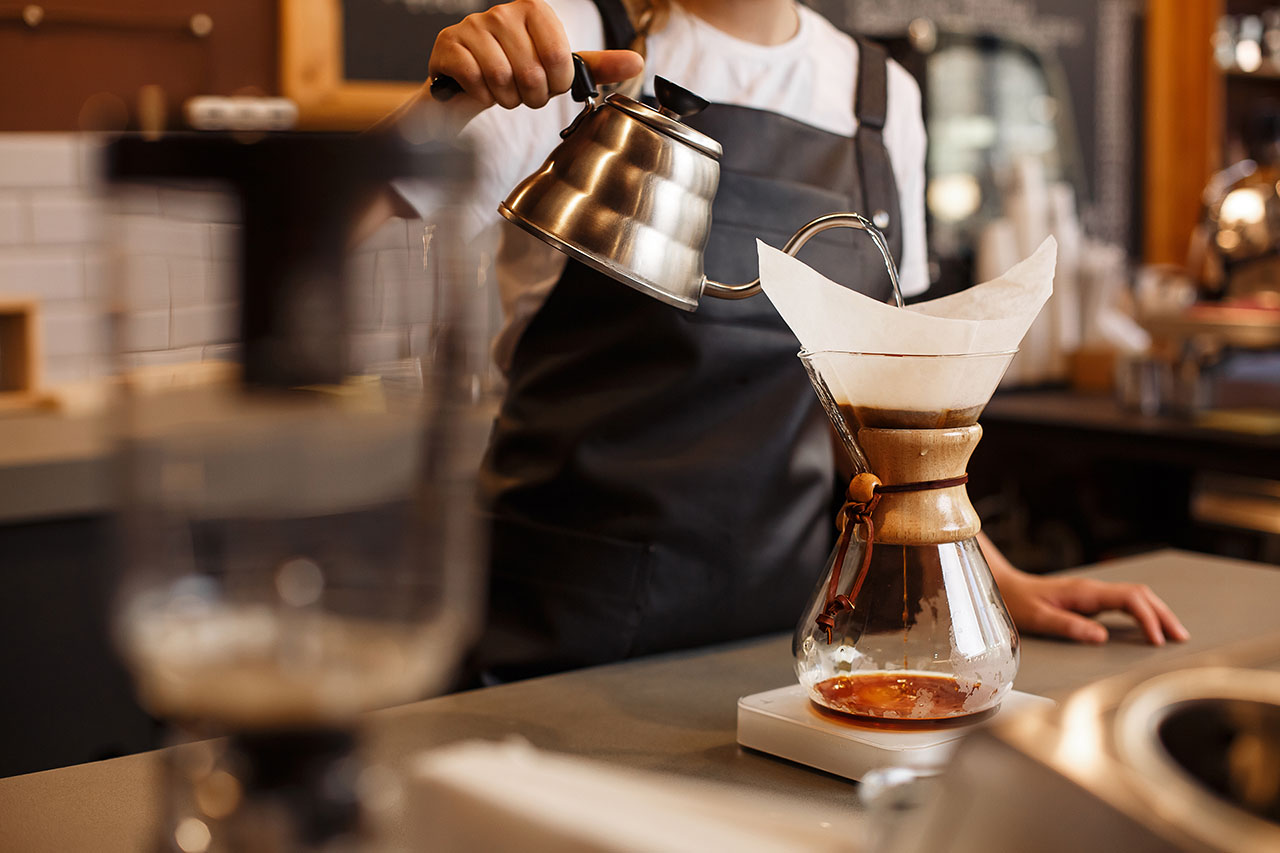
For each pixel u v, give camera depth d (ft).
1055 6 13.24
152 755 2.71
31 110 8.14
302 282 1.35
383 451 1.41
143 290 1.34
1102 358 10.09
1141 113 14.06
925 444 2.50
